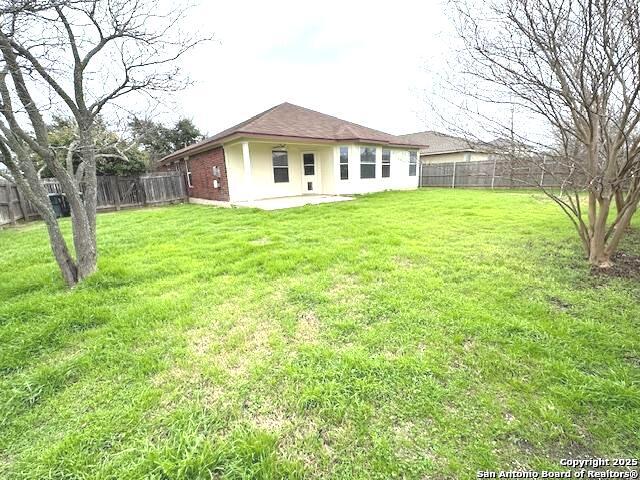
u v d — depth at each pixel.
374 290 3.05
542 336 2.18
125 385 1.87
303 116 13.07
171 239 5.76
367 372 1.87
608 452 1.35
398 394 1.71
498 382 1.77
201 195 13.18
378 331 2.32
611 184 3.28
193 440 1.45
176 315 2.70
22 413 1.69
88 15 3.12
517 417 1.53
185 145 22.95
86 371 2.00
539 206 8.16
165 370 1.98
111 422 1.58
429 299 2.81
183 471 1.29
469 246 4.52
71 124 4.22
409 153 14.82
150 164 17.67
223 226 6.88
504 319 2.41
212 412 1.63
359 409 1.61
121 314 2.72
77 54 3.30
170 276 3.73
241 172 10.98
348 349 2.12
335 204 9.49
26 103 3.05
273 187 11.98
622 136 3.03
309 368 1.93
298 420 1.57
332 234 5.50
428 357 2.00
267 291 3.15
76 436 1.50
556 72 2.99
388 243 4.76
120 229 6.98
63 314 2.70
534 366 1.89
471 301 2.75
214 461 1.34
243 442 1.42
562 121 3.27
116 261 4.29
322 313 2.64
